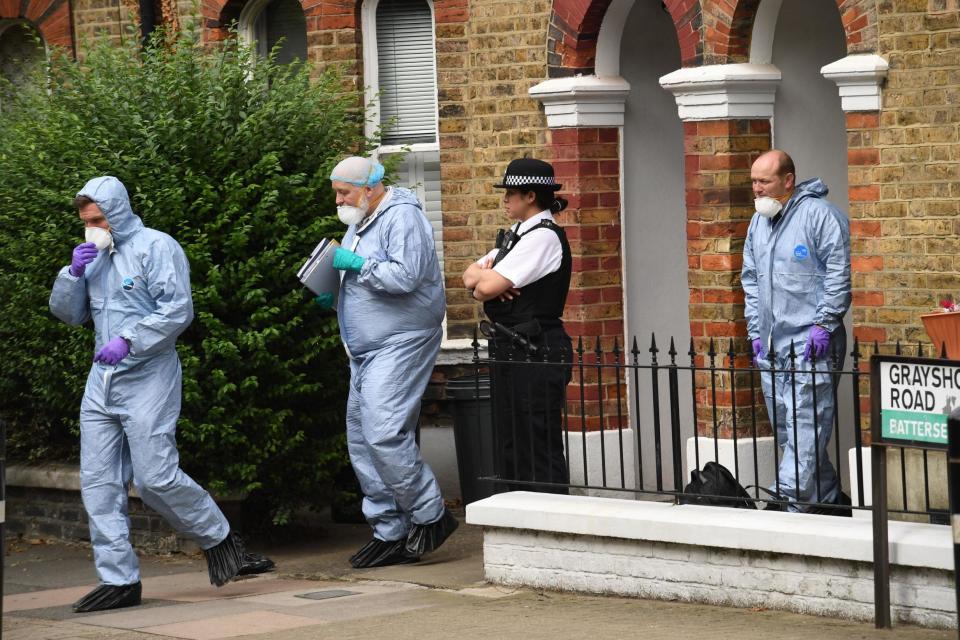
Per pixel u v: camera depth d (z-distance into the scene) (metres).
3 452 9.32
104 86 14.05
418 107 17.44
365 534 14.72
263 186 13.55
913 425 9.11
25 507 15.29
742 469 13.80
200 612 11.20
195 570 13.32
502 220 15.90
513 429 11.96
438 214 17.50
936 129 12.07
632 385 15.29
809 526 9.98
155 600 11.91
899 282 12.38
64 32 19.61
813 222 12.09
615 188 15.16
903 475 9.87
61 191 13.70
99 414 11.66
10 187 14.46
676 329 15.59
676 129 15.47
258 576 12.73
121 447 11.73
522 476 12.20
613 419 15.16
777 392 12.41
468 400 14.88
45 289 13.96
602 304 15.12
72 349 13.95
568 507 11.20
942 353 9.30
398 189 12.51
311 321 13.82
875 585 9.39
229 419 13.45
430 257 12.30
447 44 16.06
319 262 12.32
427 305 12.40
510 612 10.57
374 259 12.17
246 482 13.76
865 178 12.55
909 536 9.46
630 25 15.16
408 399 12.38
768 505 12.42
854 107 12.55
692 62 13.86
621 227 15.23
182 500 11.74
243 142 13.70
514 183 12.30
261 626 10.52
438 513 12.53
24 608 11.88
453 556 12.99
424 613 10.67
